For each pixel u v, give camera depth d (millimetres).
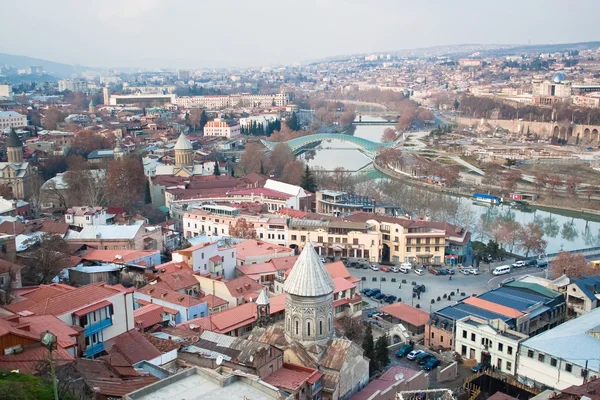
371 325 167375
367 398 111500
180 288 167250
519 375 141125
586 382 117625
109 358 98188
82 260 193500
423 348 160000
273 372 108688
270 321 144875
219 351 111938
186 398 76938
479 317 157500
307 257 117812
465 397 128500
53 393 73000
